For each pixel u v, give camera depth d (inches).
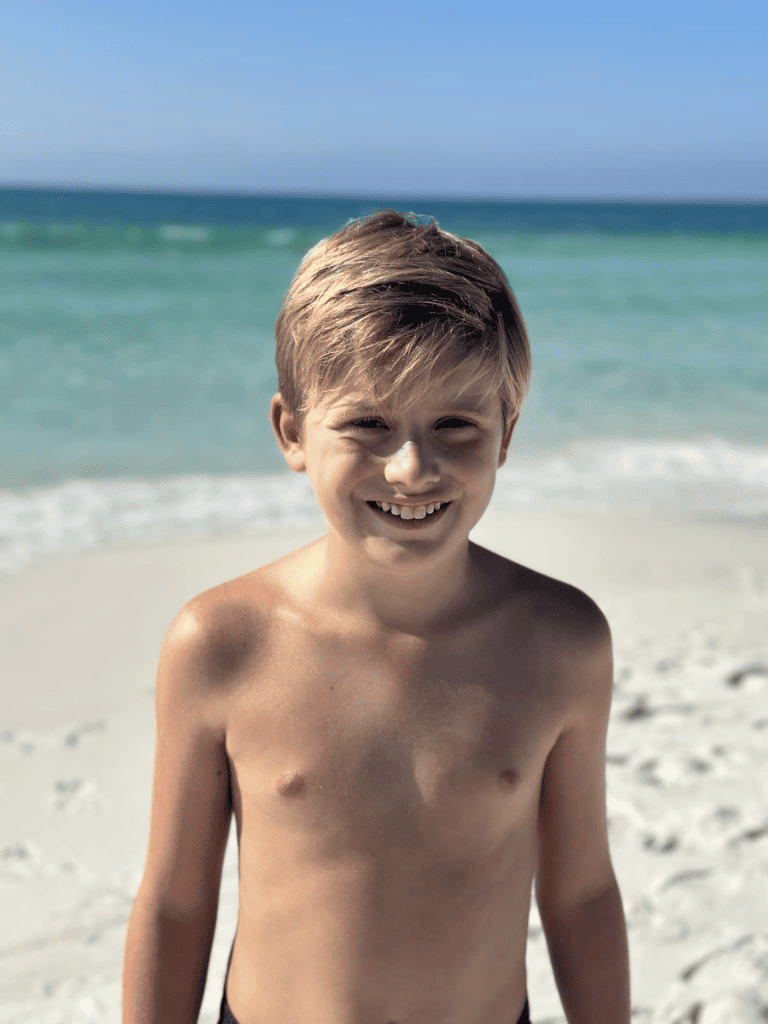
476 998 50.8
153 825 53.4
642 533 245.0
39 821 125.8
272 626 50.4
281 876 49.5
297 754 48.6
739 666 168.1
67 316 625.6
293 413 50.3
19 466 301.7
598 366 504.4
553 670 51.7
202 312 659.4
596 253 1363.2
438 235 48.3
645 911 105.9
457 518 46.5
